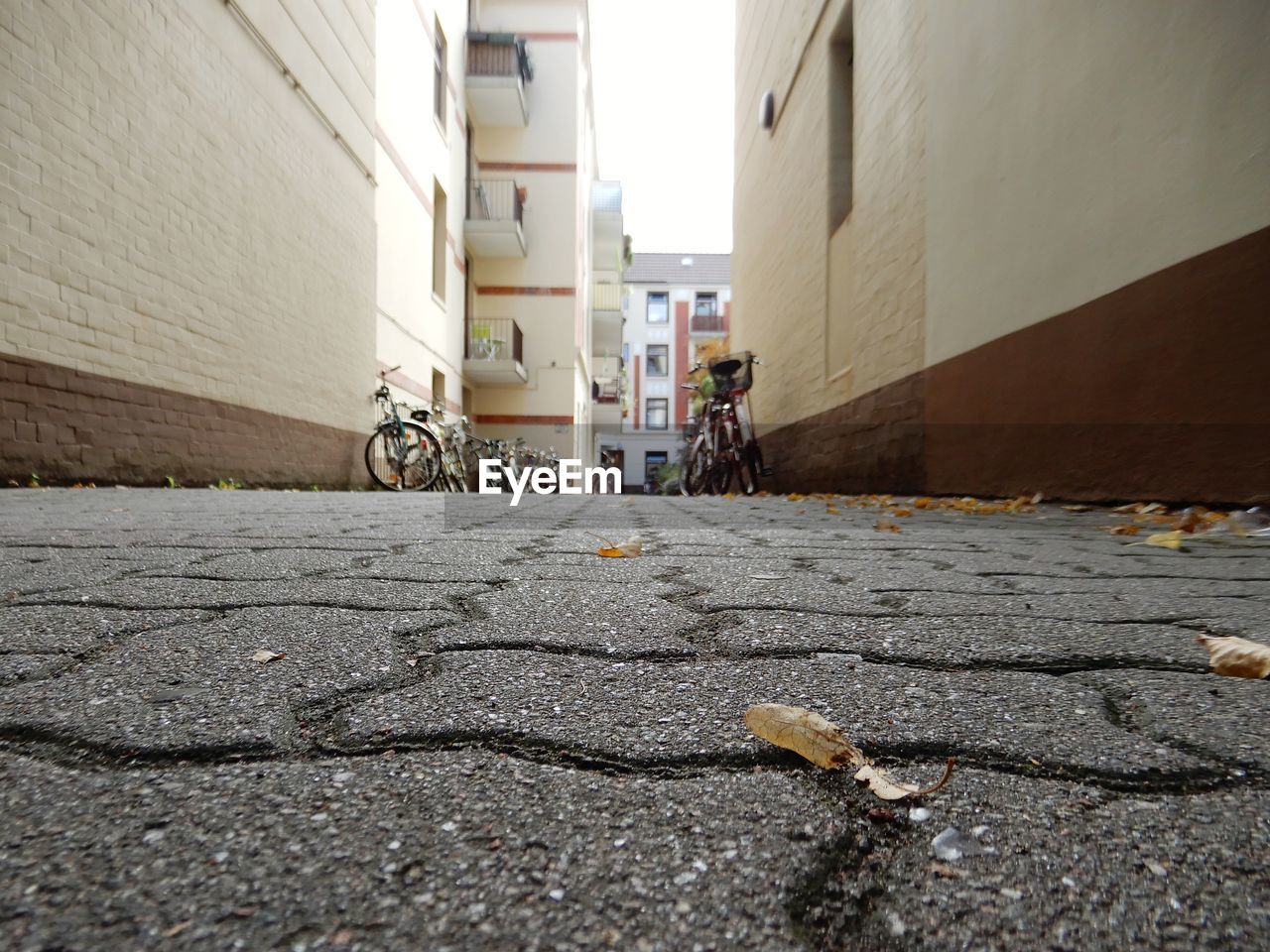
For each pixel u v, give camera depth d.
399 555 2.09
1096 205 3.82
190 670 0.97
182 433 6.25
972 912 0.49
